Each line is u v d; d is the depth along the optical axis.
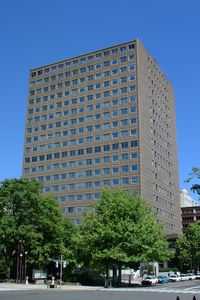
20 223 71.81
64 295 41.12
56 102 156.12
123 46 147.75
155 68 159.50
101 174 138.88
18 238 70.00
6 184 74.75
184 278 100.69
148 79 150.75
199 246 122.00
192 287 63.16
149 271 110.12
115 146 138.88
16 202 72.88
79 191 141.38
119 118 140.88
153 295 41.72
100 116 145.00
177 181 171.75
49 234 73.75
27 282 67.38
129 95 141.38
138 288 59.38
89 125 146.38
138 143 135.00
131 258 64.94
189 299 35.50
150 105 149.38
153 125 149.62
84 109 149.25
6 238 70.50
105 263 67.19
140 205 70.69
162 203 148.75
